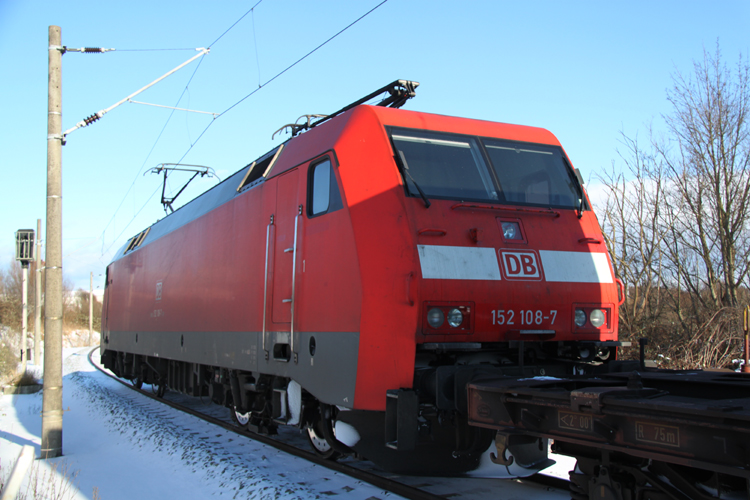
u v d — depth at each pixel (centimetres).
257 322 741
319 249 604
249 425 875
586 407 367
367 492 568
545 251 580
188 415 1109
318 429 692
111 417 1123
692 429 320
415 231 533
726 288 1475
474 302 534
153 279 1309
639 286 1706
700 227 1541
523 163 636
